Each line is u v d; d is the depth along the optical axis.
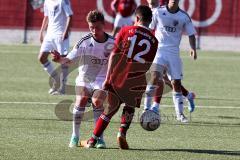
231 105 45.25
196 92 51.81
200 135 33.91
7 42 90.06
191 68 69.25
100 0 89.50
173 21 37.84
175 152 29.33
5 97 45.84
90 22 29.22
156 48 29.50
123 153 28.73
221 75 63.91
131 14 77.56
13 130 33.75
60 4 48.72
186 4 89.75
